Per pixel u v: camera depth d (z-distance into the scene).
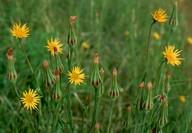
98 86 0.83
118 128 1.23
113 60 1.57
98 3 1.78
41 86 1.17
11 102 1.21
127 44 1.56
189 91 1.28
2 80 1.25
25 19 1.48
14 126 0.91
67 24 1.57
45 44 1.37
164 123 0.85
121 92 1.38
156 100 0.90
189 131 1.02
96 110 0.86
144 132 0.88
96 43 1.54
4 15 1.50
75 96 1.15
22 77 1.27
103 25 1.72
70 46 0.87
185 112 0.94
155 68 1.36
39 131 0.99
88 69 1.41
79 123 1.17
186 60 1.46
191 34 1.83
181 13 1.80
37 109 0.86
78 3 1.76
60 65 0.85
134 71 1.39
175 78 1.30
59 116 0.87
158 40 1.42
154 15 0.89
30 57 1.33
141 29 1.68
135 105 0.85
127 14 1.75
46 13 1.62
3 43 1.35
